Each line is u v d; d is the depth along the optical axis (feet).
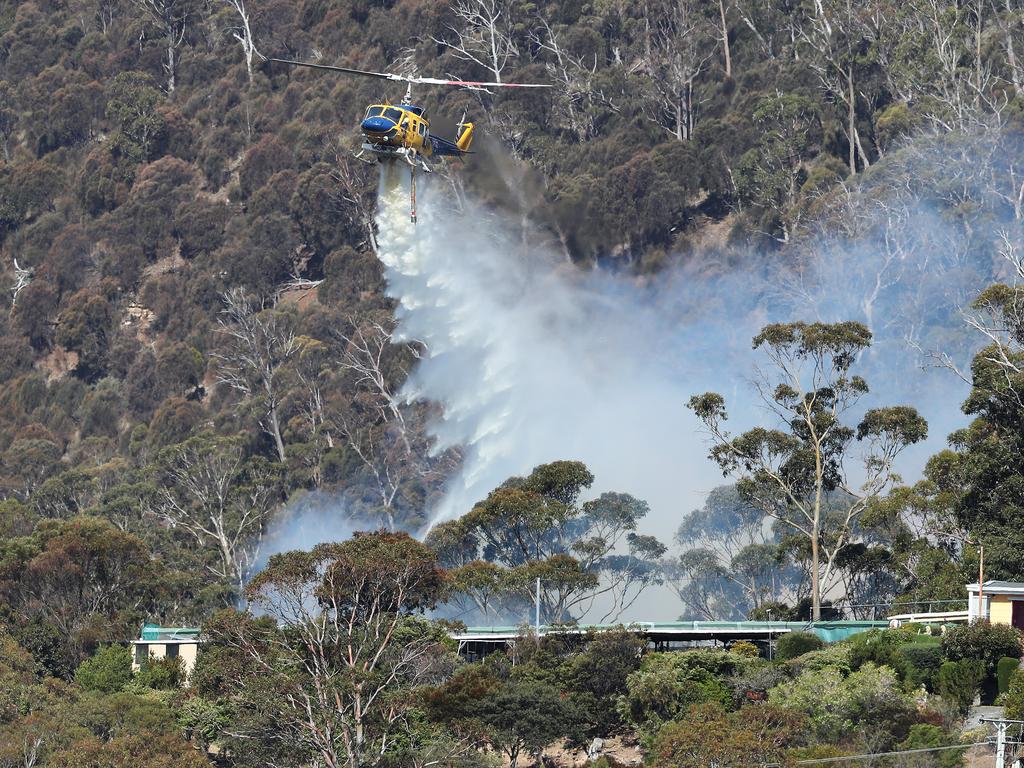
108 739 395.55
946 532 512.63
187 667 463.01
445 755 344.69
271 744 342.85
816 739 336.70
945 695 368.07
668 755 314.55
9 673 431.43
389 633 359.66
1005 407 499.92
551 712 388.78
